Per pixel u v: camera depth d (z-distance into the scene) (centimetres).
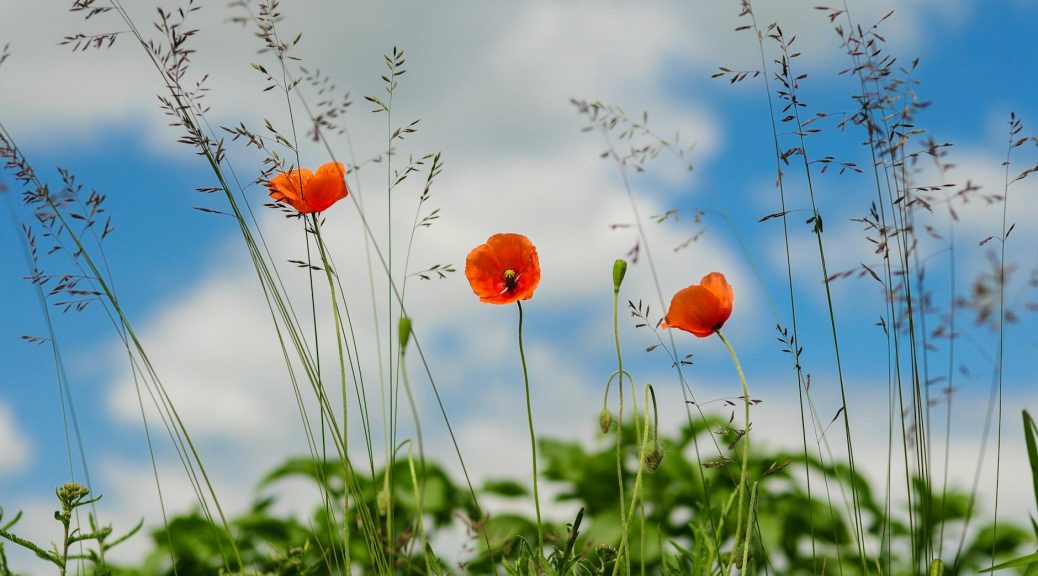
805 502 197
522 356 156
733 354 155
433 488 199
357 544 182
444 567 161
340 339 159
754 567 158
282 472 202
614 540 196
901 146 168
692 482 199
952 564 169
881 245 166
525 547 160
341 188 162
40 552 164
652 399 155
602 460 208
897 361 166
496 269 158
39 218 165
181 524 195
